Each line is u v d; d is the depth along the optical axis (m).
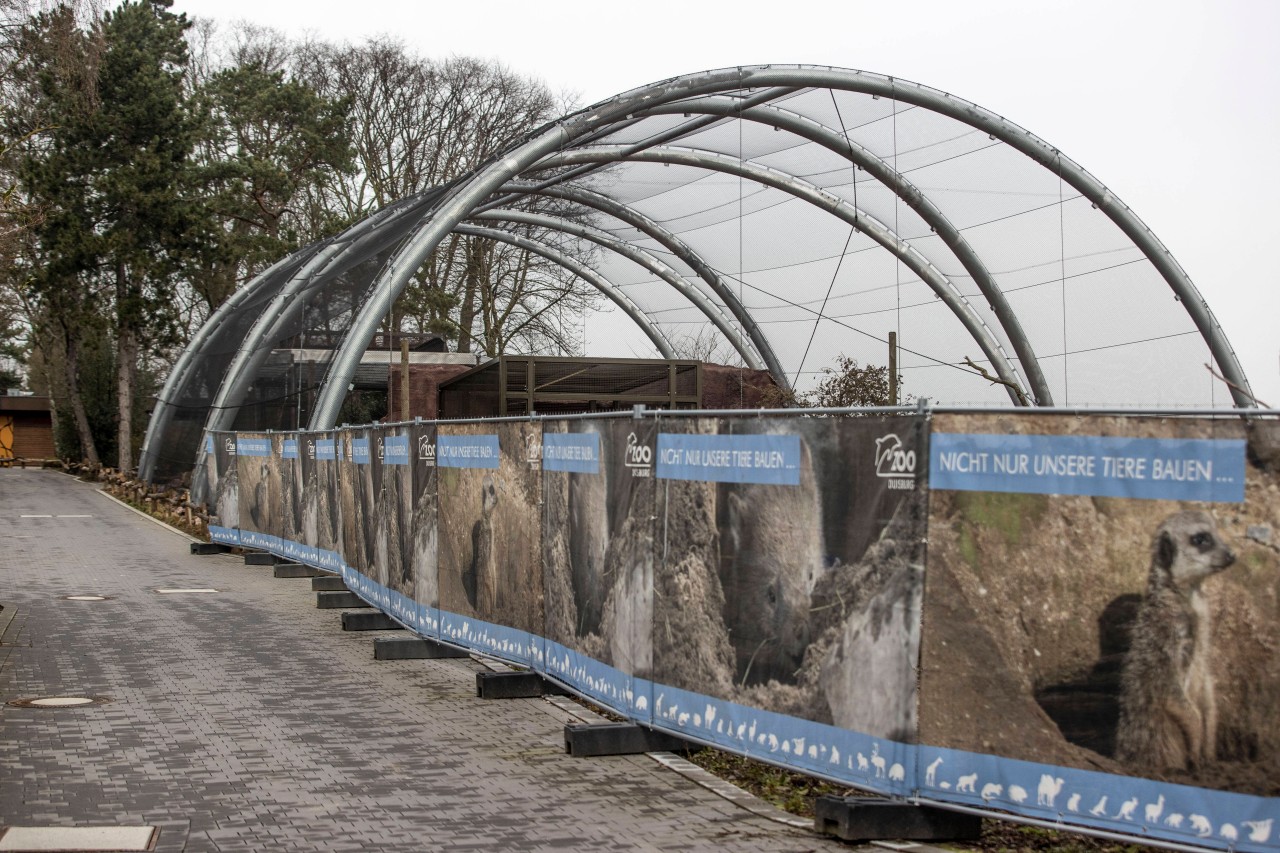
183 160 52.16
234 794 7.73
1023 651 6.20
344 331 34.16
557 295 59.97
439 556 12.49
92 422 63.25
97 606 17.73
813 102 39.47
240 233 56.25
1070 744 6.07
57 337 62.94
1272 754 5.59
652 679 8.52
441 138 55.31
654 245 55.75
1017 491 6.23
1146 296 38.78
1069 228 39.06
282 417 35.59
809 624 7.15
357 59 55.53
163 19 57.34
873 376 36.59
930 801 6.45
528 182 47.53
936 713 6.44
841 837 6.71
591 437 9.42
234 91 54.41
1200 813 5.74
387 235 38.69
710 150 44.72
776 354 54.69
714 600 7.89
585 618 9.53
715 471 7.89
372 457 15.13
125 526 34.00
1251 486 5.66
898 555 6.59
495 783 8.05
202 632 15.20
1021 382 43.81
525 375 37.84
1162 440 5.86
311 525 19.89
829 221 46.72
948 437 6.43
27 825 6.99
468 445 11.77
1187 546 5.79
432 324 53.94
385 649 13.12
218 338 41.31
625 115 36.19
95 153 49.09
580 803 7.56
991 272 42.50
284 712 10.40
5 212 24.91
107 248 48.34
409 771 8.37
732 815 7.29
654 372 38.81
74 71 29.16
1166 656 5.84
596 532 9.34
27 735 9.46
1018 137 36.59
